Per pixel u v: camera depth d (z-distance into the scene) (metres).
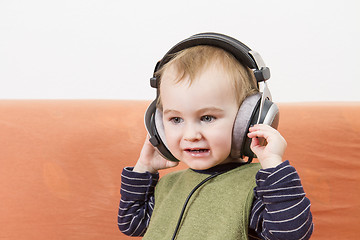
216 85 0.68
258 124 0.67
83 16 1.56
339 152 1.07
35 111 1.15
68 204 1.11
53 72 1.56
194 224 0.71
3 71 1.54
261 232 0.68
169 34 1.59
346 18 1.55
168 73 0.71
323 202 1.06
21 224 1.10
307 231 0.64
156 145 0.77
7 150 1.12
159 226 0.75
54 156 1.12
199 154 0.70
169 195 0.78
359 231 1.05
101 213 1.10
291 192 0.63
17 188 1.11
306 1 1.56
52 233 1.10
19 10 1.53
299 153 1.08
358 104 1.14
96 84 1.58
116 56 1.58
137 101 1.20
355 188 1.06
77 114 1.15
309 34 1.57
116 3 1.57
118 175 1.11
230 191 0.71
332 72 1.57
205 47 0.72
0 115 1.14
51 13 1.55
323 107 1.11
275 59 1.58
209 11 1.59
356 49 1.56
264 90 0.69
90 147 1.12
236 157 0.73
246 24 1.59
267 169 0.65
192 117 0.69
